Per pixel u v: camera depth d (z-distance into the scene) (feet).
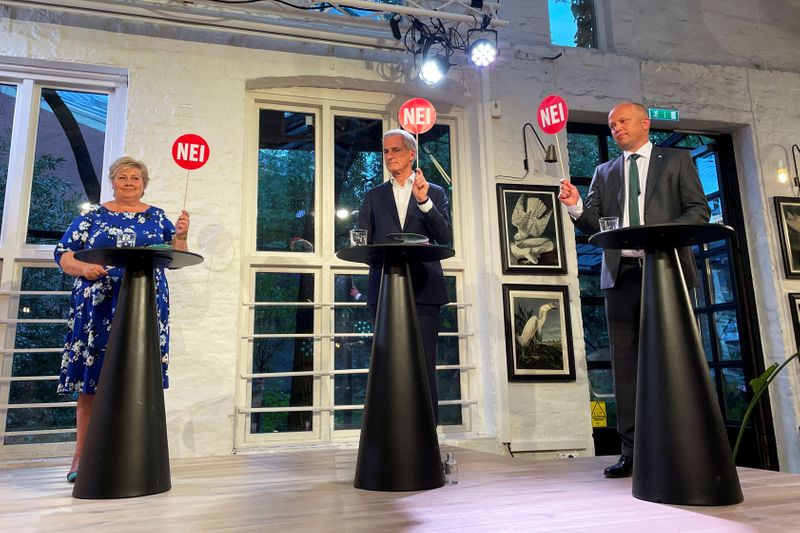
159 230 7.19
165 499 4.96
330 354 10.62
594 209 6.82
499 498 4.80
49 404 8.86
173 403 9.18
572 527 3.79
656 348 4.67
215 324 9.59
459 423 10.96
